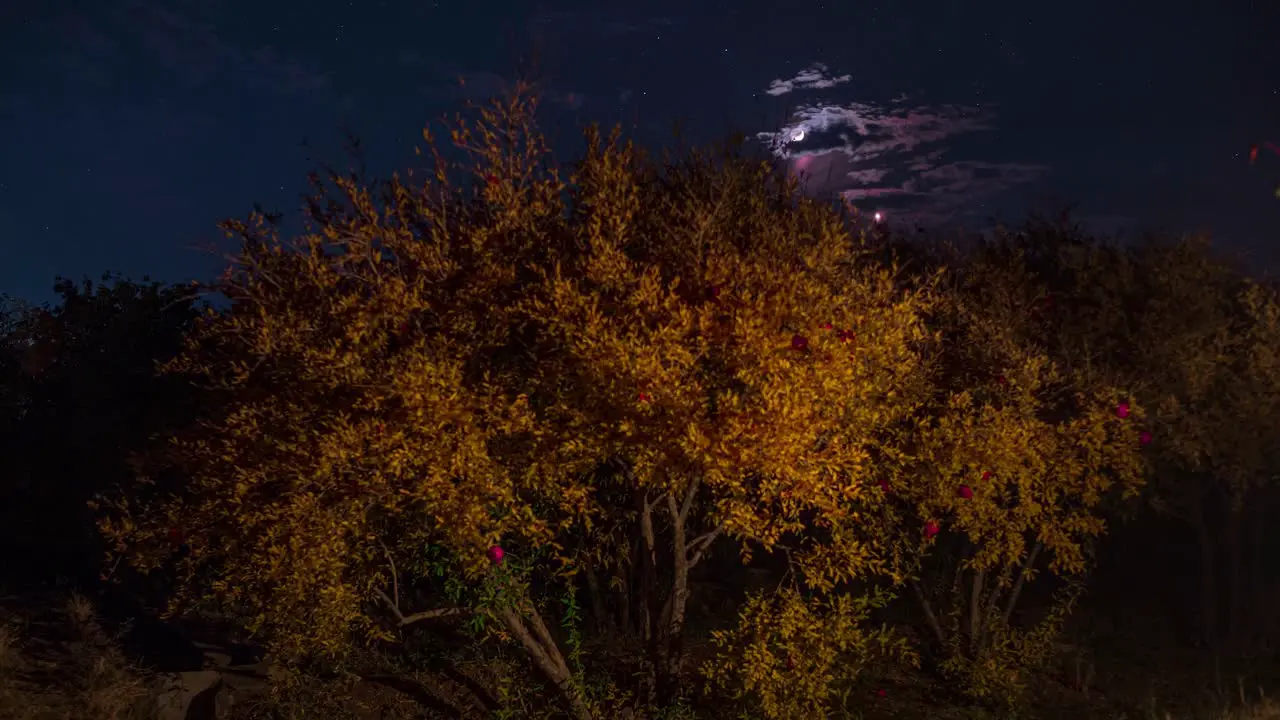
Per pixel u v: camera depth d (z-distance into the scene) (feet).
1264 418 30.86
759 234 22.98
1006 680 27.78
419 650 26.12
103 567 27.61
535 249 21.75
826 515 21.48
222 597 24.59
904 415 25.45
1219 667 32.24
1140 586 38.19
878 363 22.54
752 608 23.67
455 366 19.49
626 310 20.70
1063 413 30.83
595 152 21.58
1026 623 34.30
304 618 21.16
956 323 29.32
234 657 24.22
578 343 19.65
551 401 21.42
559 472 20.49
